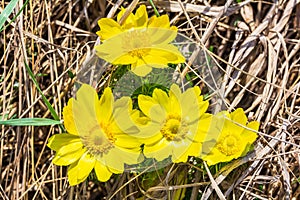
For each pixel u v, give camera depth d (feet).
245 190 1.94
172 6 2.10
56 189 2.00
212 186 1.89
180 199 1.95
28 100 2.03
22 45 2.03
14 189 2.04
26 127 2.03
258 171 1.96
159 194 1.93
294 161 2.03
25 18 2.07
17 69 2.08
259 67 2.07
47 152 2.10
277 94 2.05
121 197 1.95
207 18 2.10
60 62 2.10
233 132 1.88
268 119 2.01
